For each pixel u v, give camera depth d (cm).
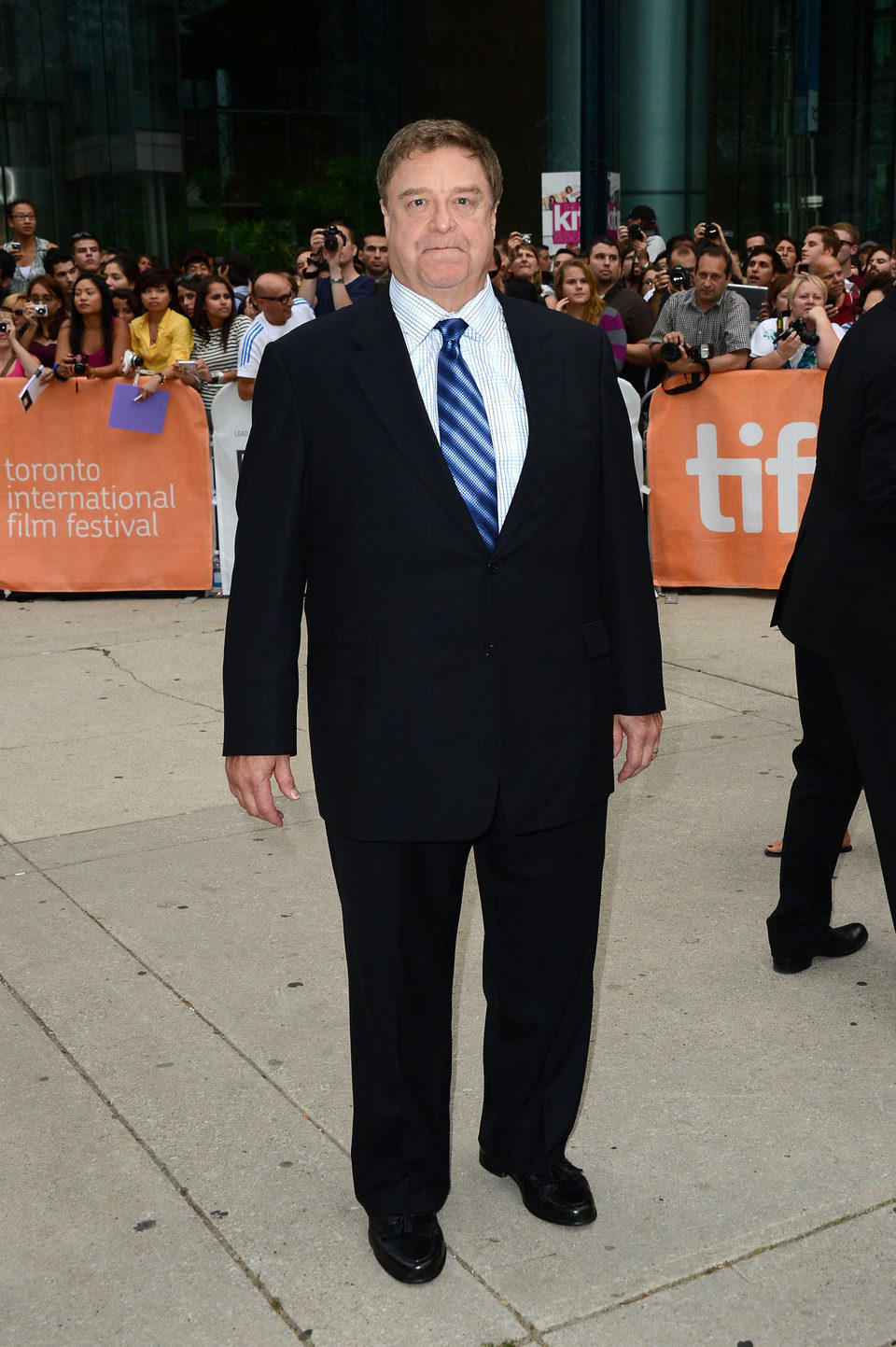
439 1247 222
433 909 220
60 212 1966
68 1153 257
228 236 2127
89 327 749
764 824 414
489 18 2170
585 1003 230
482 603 207
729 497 690
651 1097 270
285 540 208
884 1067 279
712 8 1909
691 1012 304
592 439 212
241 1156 255
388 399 204
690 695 548
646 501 710
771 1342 204
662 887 372
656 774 461
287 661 212
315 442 206
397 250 204
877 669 282
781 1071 279
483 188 203
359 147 2223
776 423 670
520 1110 233
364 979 218
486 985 232
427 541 204
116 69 1966
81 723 535
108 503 741
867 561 283
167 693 572
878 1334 205
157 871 391
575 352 215
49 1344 208
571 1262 223
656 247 1231
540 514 207
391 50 2238
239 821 429
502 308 215
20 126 1906
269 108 2145
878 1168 246
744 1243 226
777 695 545
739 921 350
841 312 740
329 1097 273
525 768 212
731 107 1972
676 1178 244
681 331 705
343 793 212
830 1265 220
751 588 705
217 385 744
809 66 1989
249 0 2092
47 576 750
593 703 219
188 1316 213
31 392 724
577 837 221
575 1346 204
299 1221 236
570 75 1633
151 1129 264
